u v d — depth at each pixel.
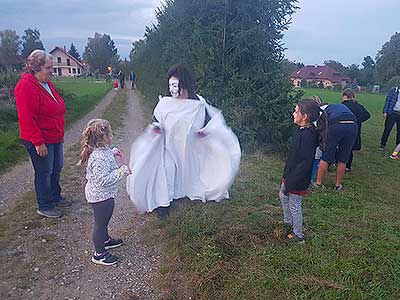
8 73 17.08
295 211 4.21
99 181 3.74
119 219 5.06
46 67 4.54
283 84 8.75
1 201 5.55
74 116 14.68
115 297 3.42
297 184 4.08
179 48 10.09
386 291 3.38
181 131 4.93
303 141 3.98
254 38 8.63
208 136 5.09
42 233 4.53
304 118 4.01
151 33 18.64
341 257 3.93
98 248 3.90
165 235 4.46
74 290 3.50
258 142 8.98
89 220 4.97
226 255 3.90
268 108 8.65
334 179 7.24
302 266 3.73
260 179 6.60
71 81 55.50
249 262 3.77
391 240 4.36
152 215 5.07
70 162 7.84
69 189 6.08
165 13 12.52
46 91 4.69
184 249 4.03
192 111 4.94
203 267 3.67
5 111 11.82
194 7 9.52
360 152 10.37
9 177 6.73
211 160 5.16
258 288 3.37
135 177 4.73
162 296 3.42
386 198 6.32
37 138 4.52
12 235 4.45
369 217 5.13
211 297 3.33
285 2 8.93
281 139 8.82
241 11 8.77
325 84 82.06
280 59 9.27
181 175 5.11
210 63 8.77
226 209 5.05
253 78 8.80
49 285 3.56
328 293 3.29
